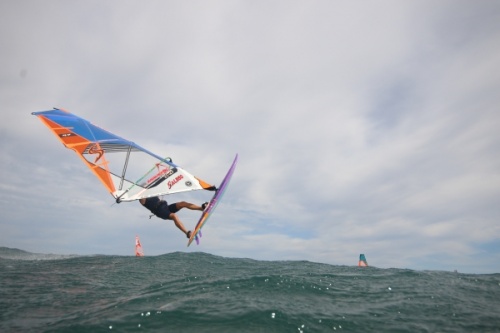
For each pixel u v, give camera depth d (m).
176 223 9.12
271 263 16.69
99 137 8.05
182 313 6.12
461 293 8.38
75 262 14.32
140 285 9.29
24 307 6.98
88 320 5.93
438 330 5.80
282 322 5.80
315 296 7.75
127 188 7.80
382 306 7.15
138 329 5.42
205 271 12.70
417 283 9.63
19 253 28.00
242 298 7.18
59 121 8.12
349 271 12.79
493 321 6.27
